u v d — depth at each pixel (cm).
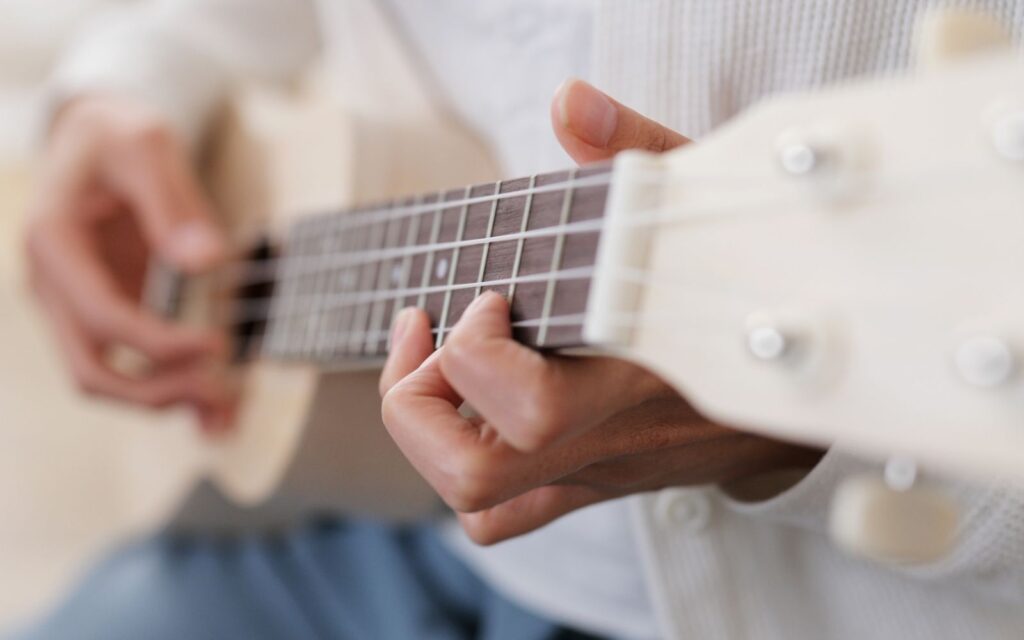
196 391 71
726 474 42
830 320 29
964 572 42
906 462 38
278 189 70
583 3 48
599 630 56
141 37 81
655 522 47
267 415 66
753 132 30
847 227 29
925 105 28
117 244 78
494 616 64
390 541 72
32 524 132
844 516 29
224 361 71
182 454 82
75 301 74
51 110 83
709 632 47
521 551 58
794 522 43
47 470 139
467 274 38
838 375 29
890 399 28
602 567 54
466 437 34
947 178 28
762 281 29
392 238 45
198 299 73
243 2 82
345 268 50
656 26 43
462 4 54
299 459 62
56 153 78
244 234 72
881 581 45
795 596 47
